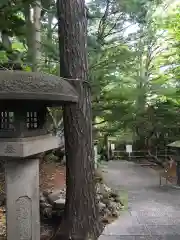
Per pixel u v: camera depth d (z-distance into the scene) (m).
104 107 7.66
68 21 4.00
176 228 4.33
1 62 4.83
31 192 3.11
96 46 6.14
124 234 4.10
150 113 10.62
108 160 12.44
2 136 2.70
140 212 5.09
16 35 5.66
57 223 4.82
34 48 5.85
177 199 5.96
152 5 6.99
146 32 7.02
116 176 8.62
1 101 2.60
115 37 6.92
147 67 11.61
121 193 6.44
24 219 3.09
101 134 12.91
